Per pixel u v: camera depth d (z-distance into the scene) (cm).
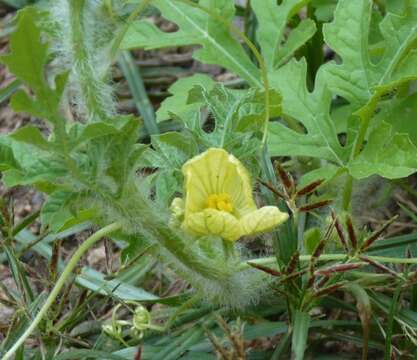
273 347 26
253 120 24
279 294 26
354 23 27
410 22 27
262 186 26
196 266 23
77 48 21
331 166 27
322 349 26
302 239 27
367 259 23
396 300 24
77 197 21
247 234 21
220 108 24
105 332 25
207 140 24
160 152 24
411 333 24
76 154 20
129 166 20
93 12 21
